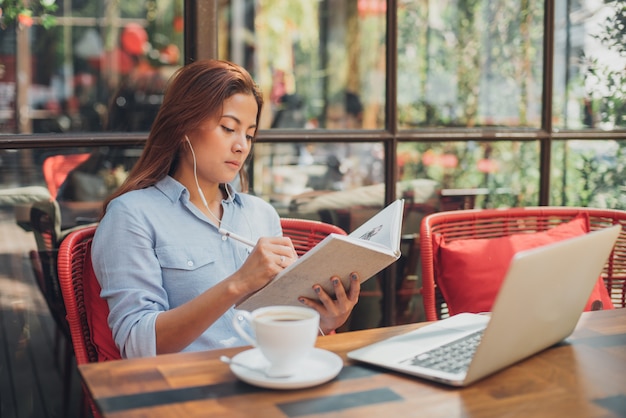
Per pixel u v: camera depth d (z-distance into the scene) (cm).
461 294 212
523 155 270
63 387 218
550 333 122
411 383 109
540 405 101
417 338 130
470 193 264
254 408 99
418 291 259
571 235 224
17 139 207
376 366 116
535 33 270
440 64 260
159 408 98
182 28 229
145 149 173
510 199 269
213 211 175
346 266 134
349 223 251
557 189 275
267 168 240
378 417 96
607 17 277
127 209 160
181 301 164
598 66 277
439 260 216
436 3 259
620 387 108
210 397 102
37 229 212
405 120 257
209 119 165
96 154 218
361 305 252
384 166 253
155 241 162
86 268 166
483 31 265
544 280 111
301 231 200
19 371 213
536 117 272
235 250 172
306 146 244
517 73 269
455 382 107
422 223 212
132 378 109
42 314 214
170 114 166
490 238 228
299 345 106
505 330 108
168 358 118
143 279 155
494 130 266
